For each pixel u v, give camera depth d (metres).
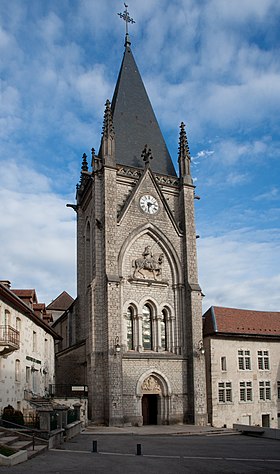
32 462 18.89
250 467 19.44
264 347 50.78
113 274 42.84
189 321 45.09
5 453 19.19
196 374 43.50
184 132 51.69
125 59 56.25
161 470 17.86
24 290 41.56
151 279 45.34
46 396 41.28
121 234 44.91
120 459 20.69
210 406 45.94
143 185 47.53
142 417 41.72
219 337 48.28
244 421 47.19
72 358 49.00
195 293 45.66
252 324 51.25
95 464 18.77
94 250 44.91
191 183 49.78
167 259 47.19
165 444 28.19
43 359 43.44
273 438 34.19
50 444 24.27
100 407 40.22
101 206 45.06
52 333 47.41
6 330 30.06
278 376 50.78
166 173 51.25
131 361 42.16
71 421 31.84
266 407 48.97
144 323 44.66
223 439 33.09
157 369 43.06
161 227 47.19
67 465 18.22
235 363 48.50
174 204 49.72
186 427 40.12
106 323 41.31
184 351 44.84
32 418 31.22
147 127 52.91
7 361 30.97
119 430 36.41
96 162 47.03
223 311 51.22
